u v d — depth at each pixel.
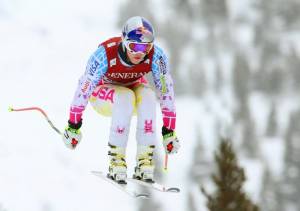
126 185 23.22
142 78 24.50
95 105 24.36
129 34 22.14
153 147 23.94
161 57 23.41
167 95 23.89
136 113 24.52
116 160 23.48
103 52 22.94
